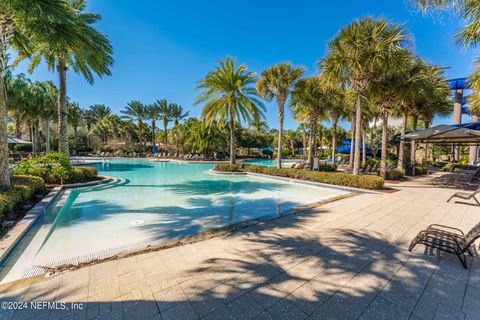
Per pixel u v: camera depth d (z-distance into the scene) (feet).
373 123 68.08
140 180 37.86
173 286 7.27
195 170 55.06
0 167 16.84
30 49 22.61
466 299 6.68
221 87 46.93
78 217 16.78
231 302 6.48
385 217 15.23
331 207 18.03
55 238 12.80
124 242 12.25
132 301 6.50
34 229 13.80
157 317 5.84
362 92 28.50
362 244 10.69
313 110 46.37
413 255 9.53
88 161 79.87
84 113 118.42
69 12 17.38
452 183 29.30
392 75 28.55
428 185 29.68
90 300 6.56
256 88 44.57
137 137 127.34
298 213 16.33
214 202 22.24
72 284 7.42
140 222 15.74
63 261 9.91
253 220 15.44
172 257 9.45
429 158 78.33
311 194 26.71
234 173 45.01
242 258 9.29
